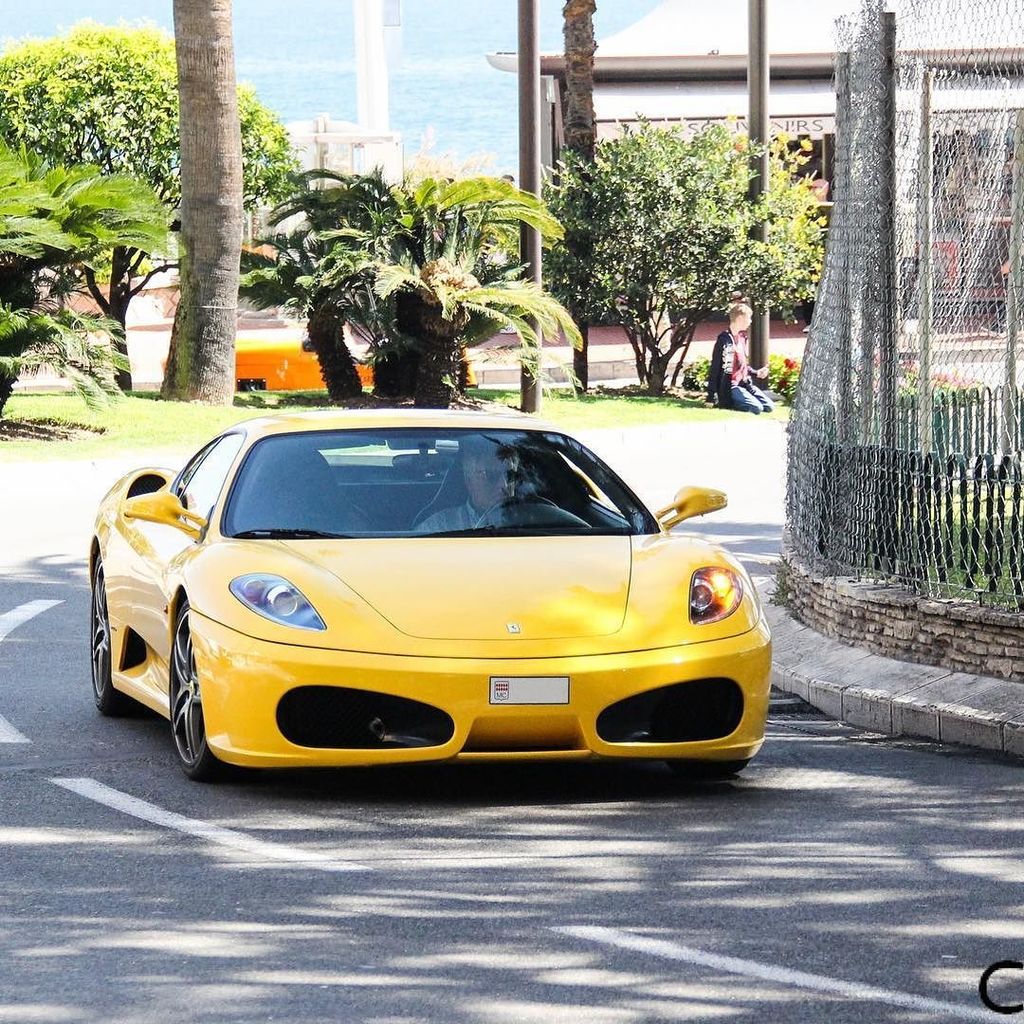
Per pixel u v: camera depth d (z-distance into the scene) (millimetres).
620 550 11500
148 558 12500
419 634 10422
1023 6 13672
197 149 36812
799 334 55938
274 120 45312
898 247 14961
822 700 13984
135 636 13070
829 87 57062
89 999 7219
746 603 11180
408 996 7238
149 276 43875
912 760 12125
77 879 8992
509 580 10898
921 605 13828
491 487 12133
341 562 11039
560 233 40312
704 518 25750
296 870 9172
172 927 8172
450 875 9070
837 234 16281
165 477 14156
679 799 10859
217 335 37344
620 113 55906
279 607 10617
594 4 44844
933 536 14258
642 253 42344
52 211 32594
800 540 17156
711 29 58625
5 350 32781
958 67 14148
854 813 10484
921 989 7332
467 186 39469
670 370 48688
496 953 7793
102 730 12945
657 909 8469
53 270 33750
